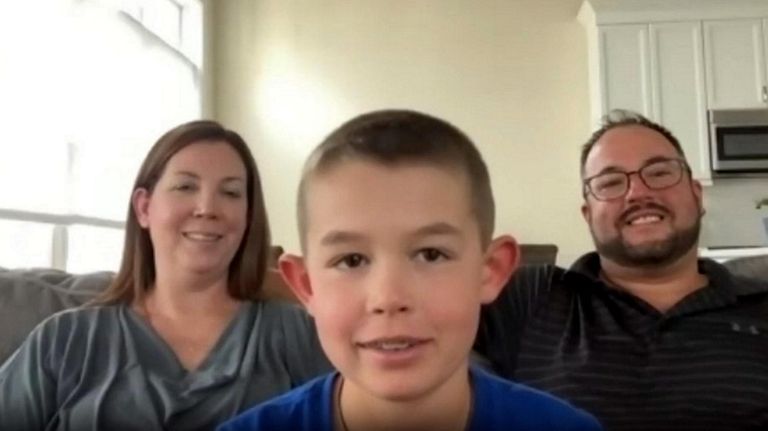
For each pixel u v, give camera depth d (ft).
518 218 16.72
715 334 4.83
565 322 5.19
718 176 15.35
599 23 15.66
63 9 10.97
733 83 15.34
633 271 5.45
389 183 2.09
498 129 16.90
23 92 10.03
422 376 2.09
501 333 5.28
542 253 13.05
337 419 2.37
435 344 2.10
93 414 4.46
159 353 4.79
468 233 2.18
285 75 17.47
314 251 2.18
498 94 16.96
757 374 4.64
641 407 4.67
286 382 4.84
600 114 15.49
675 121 15.38
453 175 2.16
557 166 16.71
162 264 5.13
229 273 5.38
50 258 10.67
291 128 17.37
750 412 4.56
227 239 5.16
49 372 4.69
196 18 16.67
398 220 2.06
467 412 2.42
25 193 10.09
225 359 4.85
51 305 5.49
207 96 17.01
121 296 5.24
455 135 2.28
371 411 2.28
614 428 4.63
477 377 2.58
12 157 9.78
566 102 16.78
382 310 2.05
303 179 2.27
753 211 16.05
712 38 15.43
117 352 4.75
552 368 4.98
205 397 4.60
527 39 16.96
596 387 4.77
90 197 11.83
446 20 17.17
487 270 2.33
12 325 5.33
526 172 16.78
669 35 15.49
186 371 4.77
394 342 2.08
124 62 13.17
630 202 5.35
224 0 17.63
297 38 17.49
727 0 15.30
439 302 2.09
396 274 2.06
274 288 5.69
